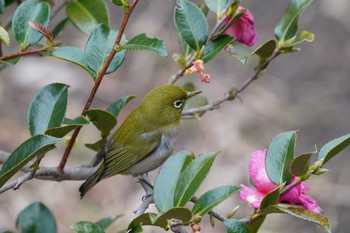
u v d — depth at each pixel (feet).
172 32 60.80
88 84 58.70
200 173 18.42
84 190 26.91
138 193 51.78
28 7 22.44
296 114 58.18
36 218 23.99
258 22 64.54
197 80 58.49
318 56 62.49
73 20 26.61
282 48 23.39
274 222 49.34
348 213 50.21
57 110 21.12
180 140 55.62
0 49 26.03
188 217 17.04
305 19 64.03
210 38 23.09
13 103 56.70
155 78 58.95
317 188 51.11
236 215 49.11
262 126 57.06
